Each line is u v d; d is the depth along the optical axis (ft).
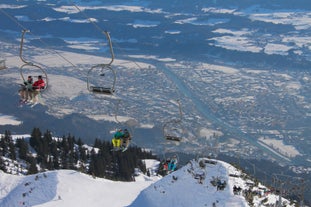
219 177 191.72
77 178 230.48
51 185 221.46
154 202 189.88
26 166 309.83
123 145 137.08
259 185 195.93
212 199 175.63
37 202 209.67
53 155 335.88
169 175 206.18
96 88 103.04
